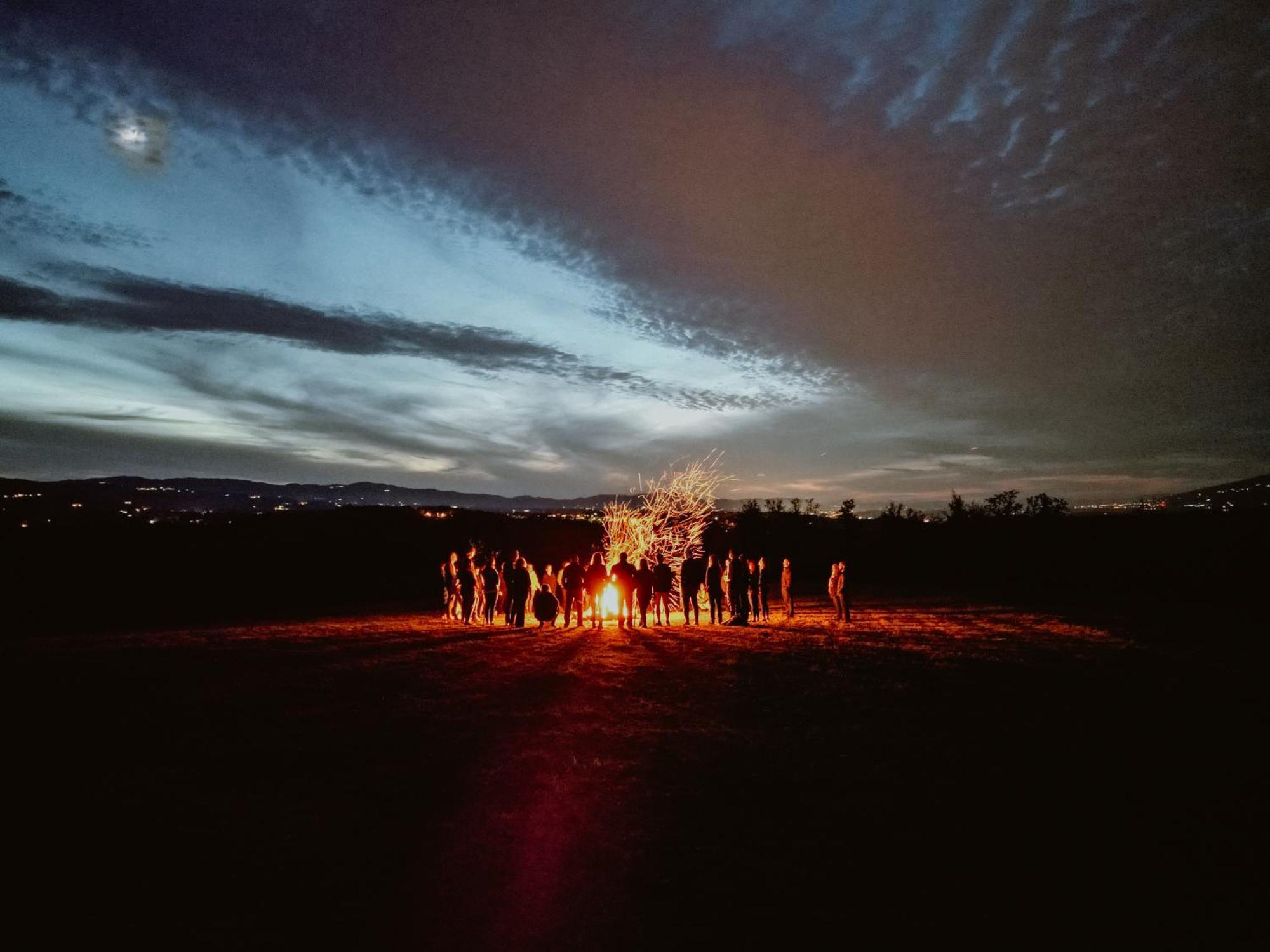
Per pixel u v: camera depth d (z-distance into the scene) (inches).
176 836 215.6
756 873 203.5
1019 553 1423.5
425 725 338.3
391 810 240.4
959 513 1617.9
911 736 330.6
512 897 189.3
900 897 191.6
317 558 1603.1
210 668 462.3
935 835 227.5
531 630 708.7
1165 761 295.0
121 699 371.2
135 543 1497.3
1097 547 1312.7
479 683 432.5
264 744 303.3
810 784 269.4
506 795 255.0
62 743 297.7
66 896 182.2
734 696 406.6
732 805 250.1
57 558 1338.6
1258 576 995.3
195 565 1432.1
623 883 196.9
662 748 311.1
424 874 199.6
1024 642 602.2
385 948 166.4
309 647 567.5
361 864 203.5
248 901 183.0
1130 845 222.1
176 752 290.4
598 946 168.9
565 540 1697.8
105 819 225.9
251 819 229.5
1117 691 414.3
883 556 1631.4
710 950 168.2
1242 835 229.0
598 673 467.8
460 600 853.2
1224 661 504.7
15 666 459.8
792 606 930.1
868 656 534.9
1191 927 180.1
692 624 775.7
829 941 172.2
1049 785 268.8
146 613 1013.8
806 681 446.0
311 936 169.6
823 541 1752.0
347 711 358.0
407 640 616.4
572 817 237.6
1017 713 368.8
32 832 216.4
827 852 216.2
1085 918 183.5
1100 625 713.0
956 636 646.5
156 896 183.9
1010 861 211.9
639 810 244.1
